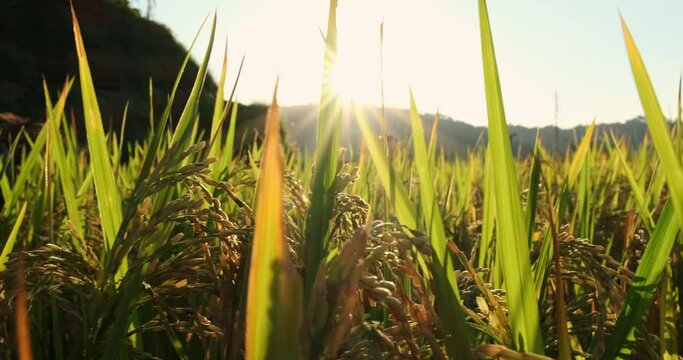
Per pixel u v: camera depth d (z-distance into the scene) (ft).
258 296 0.63
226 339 1.09
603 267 1.09
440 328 0.90
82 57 1.46
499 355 0.82
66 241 1.98
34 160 2.45
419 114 1.10
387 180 1.02
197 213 1.08
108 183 1.45
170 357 1.53
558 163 4.03
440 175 4.20
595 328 1.14
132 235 1.08
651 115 0.83
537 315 0.94
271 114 0.65
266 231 0.63
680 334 1.31
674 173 0.82
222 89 1.85
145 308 1.48
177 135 1.39
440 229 1.02
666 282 1.15
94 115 1.45
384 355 0.87
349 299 0.75
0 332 1.00
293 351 0.63
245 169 2.12
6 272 1.03
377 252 0.78
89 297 1.15
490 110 0.98
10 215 2.26
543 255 1.24
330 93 0.91
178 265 1.09
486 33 0.97
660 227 1.04
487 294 1.03
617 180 3.27
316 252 0.86
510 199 0.97
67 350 1.50
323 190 0.89
